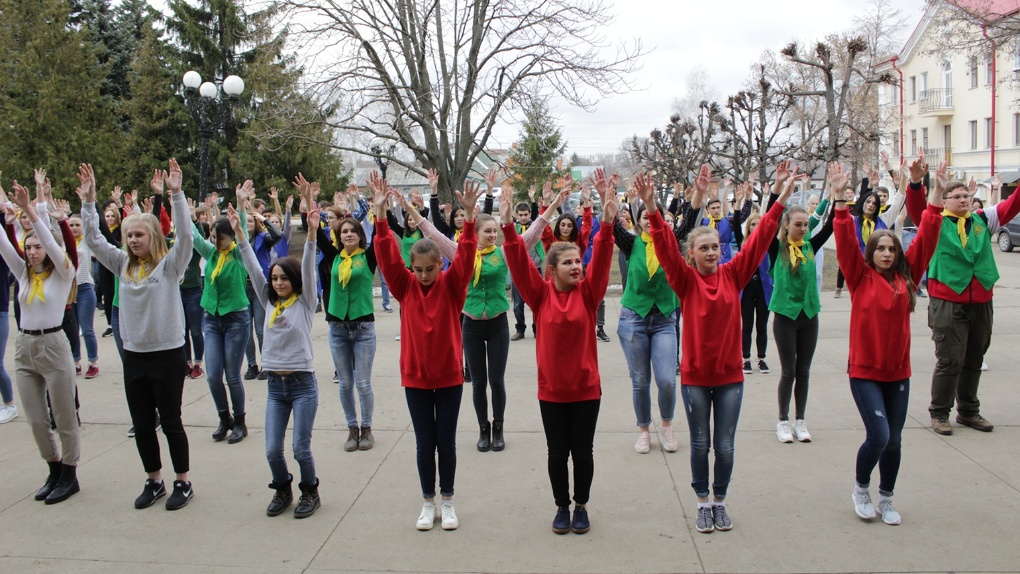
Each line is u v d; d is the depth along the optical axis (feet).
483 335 18.17
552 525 13.96
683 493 15.47
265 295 15.12
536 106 58.08
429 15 54.49
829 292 44.04
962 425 19.25
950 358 18.43
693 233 13.61
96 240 15.26
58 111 67.97
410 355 13.92
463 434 19.84
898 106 132.36
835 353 27.81
